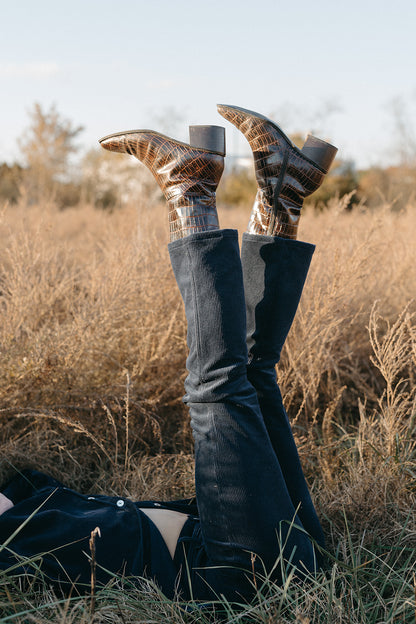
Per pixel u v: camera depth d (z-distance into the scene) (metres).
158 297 2.79
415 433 2.15
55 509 1.48
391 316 2.95
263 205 1.47
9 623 1.23
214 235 1.31
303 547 1.38
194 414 1.38
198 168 1.34
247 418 1.34
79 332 2.31
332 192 10.49
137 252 3.00
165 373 2.62
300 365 2.52
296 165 1.41
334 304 2.52
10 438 2.13
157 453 2.37
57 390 2.21
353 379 2.62
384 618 1.33
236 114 1.41
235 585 1.36
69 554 1.39
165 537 1.50
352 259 2.58
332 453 2.18
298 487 1.54
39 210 6.12
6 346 2.25
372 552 1.63
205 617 1.30
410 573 1.52
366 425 2.15
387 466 1.85
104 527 1.43
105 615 1.29
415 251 3.51
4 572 1.26
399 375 2.82
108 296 2.61
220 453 1.32
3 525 1.42
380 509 1.75
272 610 1.31
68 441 2.31
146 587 1.37
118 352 2.60
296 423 2.50
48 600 1.32
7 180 12.27
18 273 2.80
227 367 1.31
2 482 2.04
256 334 1.47
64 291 2.94
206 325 1.31
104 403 2.26
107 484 2.10
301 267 1.48
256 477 1.32
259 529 1.32
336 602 1.31
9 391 2.21
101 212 7.54
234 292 1.32
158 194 9.22
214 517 1.34
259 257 1.46
